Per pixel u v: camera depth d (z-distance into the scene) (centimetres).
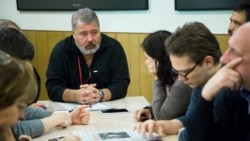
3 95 86
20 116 95
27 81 91
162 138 163
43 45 375
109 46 278
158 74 201
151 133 163
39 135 175
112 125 189
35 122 176
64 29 365
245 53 110
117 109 223
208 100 122
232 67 116
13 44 157
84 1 354
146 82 351
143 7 338
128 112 217
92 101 242
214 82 120
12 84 87
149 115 200
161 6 335
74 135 165
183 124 171
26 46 162
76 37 268
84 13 269
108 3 348
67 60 274
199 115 124
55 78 268
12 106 89
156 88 207
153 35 204
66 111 219
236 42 111
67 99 248
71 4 357
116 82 266
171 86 199
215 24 320
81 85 262
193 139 125
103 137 163
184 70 154
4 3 379
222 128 126
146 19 342
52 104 246
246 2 234
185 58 151
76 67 274
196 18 326
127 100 253
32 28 376
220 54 154
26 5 371
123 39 351
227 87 118
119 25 351
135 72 353
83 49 266
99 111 220
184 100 186
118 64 274
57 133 179
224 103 124
